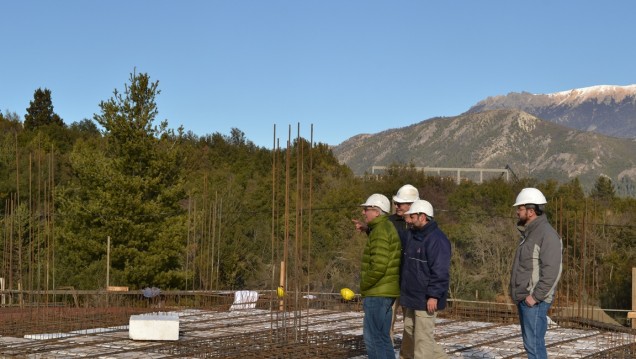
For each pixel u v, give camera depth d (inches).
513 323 482.0
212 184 1462.8
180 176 1008.9
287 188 357.7
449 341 396.8
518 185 1800.0
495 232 1253.7
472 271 1232.8
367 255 289.3
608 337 420.8
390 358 289.3
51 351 350.6
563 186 1828.2
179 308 543.8
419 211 291.3
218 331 425.4
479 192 1734.7
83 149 1109.7
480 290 1166.3
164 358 333.4
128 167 975.6
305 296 585.0
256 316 495.5
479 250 1238.9
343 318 487.8
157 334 379.6
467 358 344.2
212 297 617.9
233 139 2667.3
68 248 951.0
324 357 339.0
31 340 380.8
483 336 417.1
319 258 1310.3
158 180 973.8
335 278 1253.7
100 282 877.2
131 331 381.1
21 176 1157.7
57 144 1881.2
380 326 287.9
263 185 1565.0
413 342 305.7
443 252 288.2
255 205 1480.1
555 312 517.3
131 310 522.6
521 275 278.4
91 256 951.6
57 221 1005.8
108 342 377.1
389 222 291.4
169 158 987.9
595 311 690.8
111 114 970.7
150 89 978.7
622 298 1122.0
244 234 1315.2
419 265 291.7
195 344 369.4
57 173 1266.0
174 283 986.1
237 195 1397.6
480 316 508.1
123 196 948.0
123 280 921.5
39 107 2454.5
